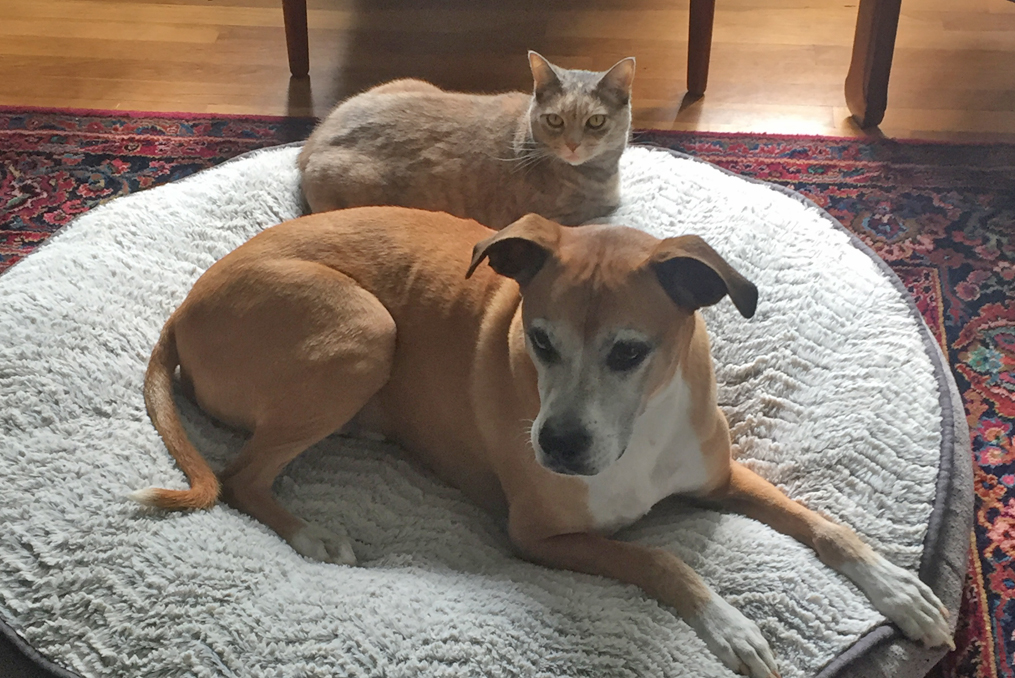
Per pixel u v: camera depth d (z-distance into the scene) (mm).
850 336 1995
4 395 1802
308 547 1717
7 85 3350
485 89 3254
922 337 1962
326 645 1498
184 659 1487
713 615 1542
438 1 3684
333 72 3371
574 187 2496
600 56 3375
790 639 1564
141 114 3191
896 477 1767
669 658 1502
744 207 2277
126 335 1972
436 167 2461
